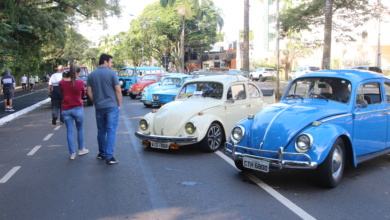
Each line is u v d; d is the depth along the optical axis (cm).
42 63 5369
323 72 666
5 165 689
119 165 675
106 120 677
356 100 602
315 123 527
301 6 1692
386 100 662
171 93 1561
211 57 6562
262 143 538
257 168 533
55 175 615
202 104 788
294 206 467
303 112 560
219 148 805
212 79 862
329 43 1277
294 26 1727
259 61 5259
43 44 3008
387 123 660
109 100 665
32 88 3606
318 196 504
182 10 4238
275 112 577
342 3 1495
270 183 564
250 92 901
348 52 3950
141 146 841
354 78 616
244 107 866
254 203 479
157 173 622
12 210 461
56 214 448
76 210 460
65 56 5941
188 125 736
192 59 6456
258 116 583
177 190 534
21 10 2330
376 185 552
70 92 715
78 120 733
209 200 491
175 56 5397
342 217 430
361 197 499
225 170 640
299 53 3572
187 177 599
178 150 796
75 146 853
